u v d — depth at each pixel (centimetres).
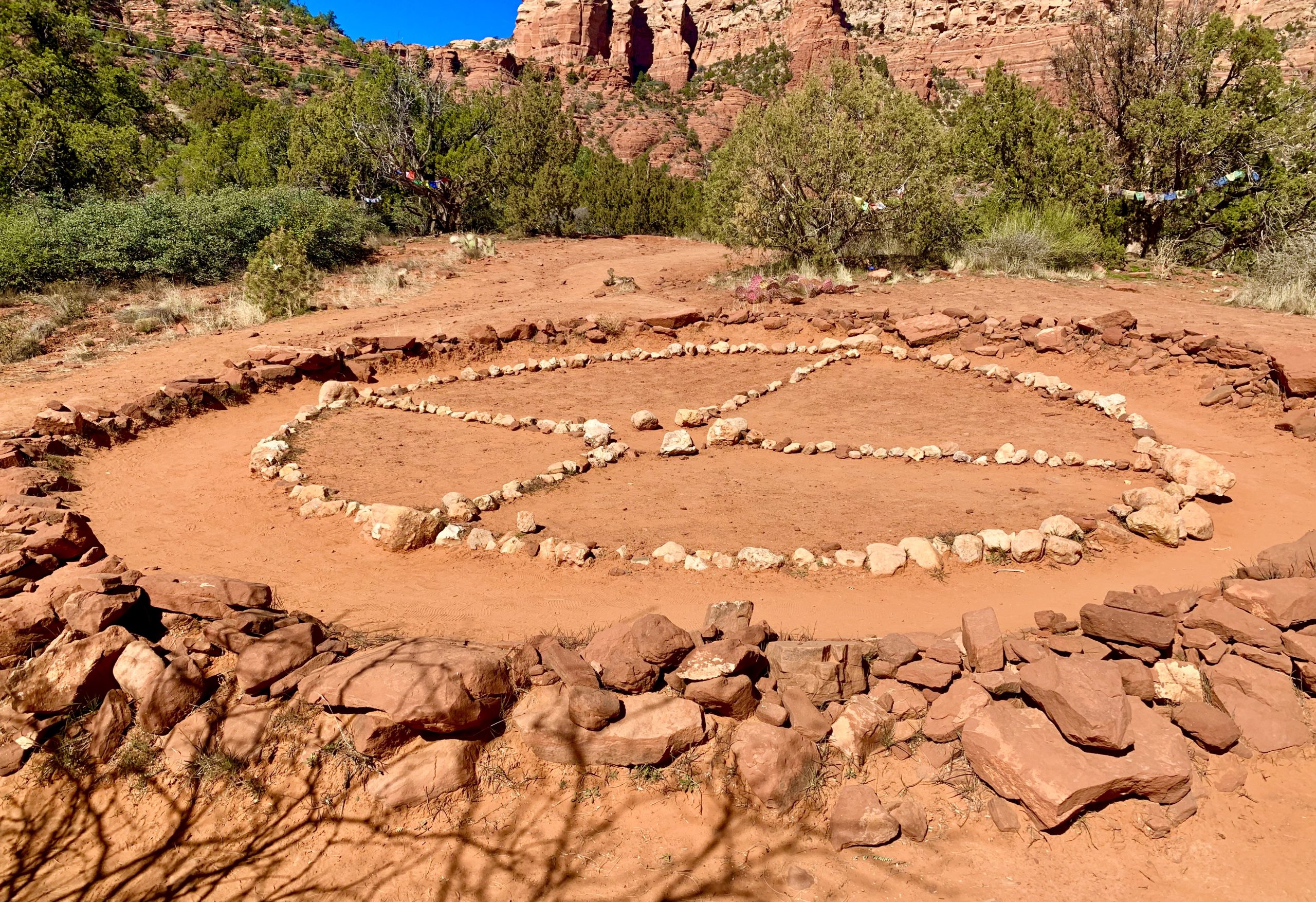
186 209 2100
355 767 369
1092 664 392
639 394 1241
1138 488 764
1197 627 443
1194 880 320
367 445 950
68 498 760
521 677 409
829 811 355
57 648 409
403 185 3419
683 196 4019
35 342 1376
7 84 2759
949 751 377
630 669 396
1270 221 1969
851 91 1950
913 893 317
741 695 390
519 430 1037
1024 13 10194
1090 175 2166
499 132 3706
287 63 9056
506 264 2503
